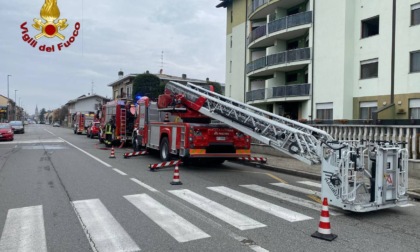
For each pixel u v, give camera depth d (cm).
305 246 481
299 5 2909
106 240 491
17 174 1070
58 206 677
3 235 508
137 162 1420
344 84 2339
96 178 1008
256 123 1005
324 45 2489
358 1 2323
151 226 558
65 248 460
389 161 674
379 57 2188
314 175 1132
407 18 2038
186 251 455
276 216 633
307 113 2631
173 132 1299
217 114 1172
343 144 659
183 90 1388
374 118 2036
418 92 1978
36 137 3444
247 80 3584
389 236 536
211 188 891
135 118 1816
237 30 3825
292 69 2955
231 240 498
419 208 744
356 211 639
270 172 1262
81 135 4031
